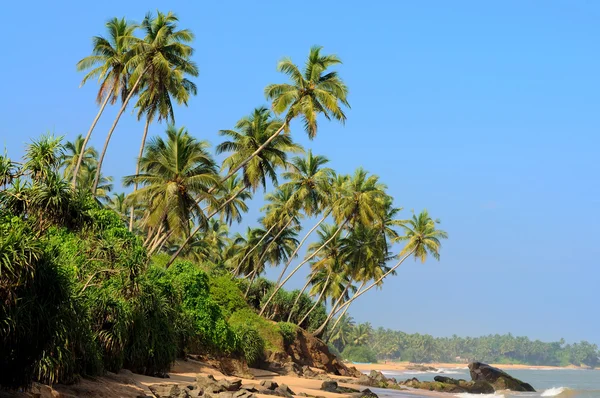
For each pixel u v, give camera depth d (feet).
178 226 153.28
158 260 168.86
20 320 52.42
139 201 156.25
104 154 160.76
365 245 263.90
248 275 288.30
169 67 159.74
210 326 145.38
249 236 295.07
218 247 337.93
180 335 128.77
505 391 249.96
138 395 77.25
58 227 69.72
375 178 242.37
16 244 51.55
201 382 101.50
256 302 276.00
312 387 154.20
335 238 274.77
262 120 187.11
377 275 285.02
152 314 97.71
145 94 169.17
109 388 74.18
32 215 64.49
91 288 78.89
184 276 146.51
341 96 178.19
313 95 176.24
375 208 242.58
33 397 57.00
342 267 280.51
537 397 230.27
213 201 159.94
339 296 285.02
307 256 274.77
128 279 85.56
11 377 55.16
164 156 156.76
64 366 64.75
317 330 276.21
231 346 153.48
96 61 167.43
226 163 185.88
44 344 56.08
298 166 231.71
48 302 55.83
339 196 254.68
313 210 234.58
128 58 167.02
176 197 152.05
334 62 179.42
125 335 82.64
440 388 236.63
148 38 167.94
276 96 180.04
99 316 78.79
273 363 185.16
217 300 207.00
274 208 263.90
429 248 275.80
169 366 106.63
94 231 83.56
